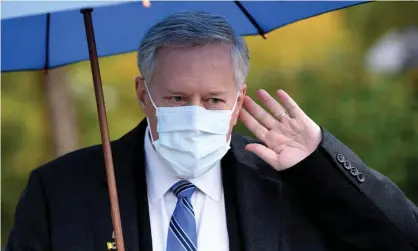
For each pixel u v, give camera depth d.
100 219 6.11
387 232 6.23
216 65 5.86
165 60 5.87
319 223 6.39
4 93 16.33
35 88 16.19
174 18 5.92
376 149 15.02
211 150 5.98
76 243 6.01
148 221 6.14
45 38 7.43
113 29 7.46
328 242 6.42
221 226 6.20
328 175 6.23
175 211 6.15
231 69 5.95
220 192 6.32
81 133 16.30
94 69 6.19
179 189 6.18
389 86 15.62
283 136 6.38
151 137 6.21
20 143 16.56
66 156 6.52
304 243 6.28
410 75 16.77
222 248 6.13
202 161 5.99
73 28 7.43
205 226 6.18
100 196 6.19
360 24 17.11
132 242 6.02
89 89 16.38
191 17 5.92
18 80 16.23
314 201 6.34
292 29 16.09
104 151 6.05
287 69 16.05
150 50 5.91
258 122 6.44
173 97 5.93
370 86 15.59
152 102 6.03
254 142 6.66
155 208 6.22
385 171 14.97
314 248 6.29
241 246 6.12
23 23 7.28
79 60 7.62
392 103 15.31
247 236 6.09
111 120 16.30
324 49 16.23
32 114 16.34
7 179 16.69
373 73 16.56
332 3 7.06
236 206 6.25
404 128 15.12
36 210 6.16
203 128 5.89
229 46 5.93
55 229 6.06
